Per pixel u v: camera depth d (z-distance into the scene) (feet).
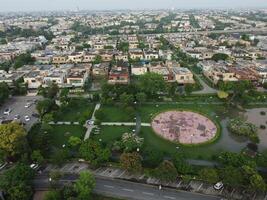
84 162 442.91
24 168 378.73
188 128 547.90
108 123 575.38
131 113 602.85
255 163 402.93
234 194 367.04
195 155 459.32
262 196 362.53
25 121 590.55
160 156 425.69
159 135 515.91
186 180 393.29
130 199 361.92
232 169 367.66
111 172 417.90
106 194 370.94
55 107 618.85
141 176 407.23
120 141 471.21
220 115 617.21
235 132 527.81
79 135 524.93
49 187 384.47
